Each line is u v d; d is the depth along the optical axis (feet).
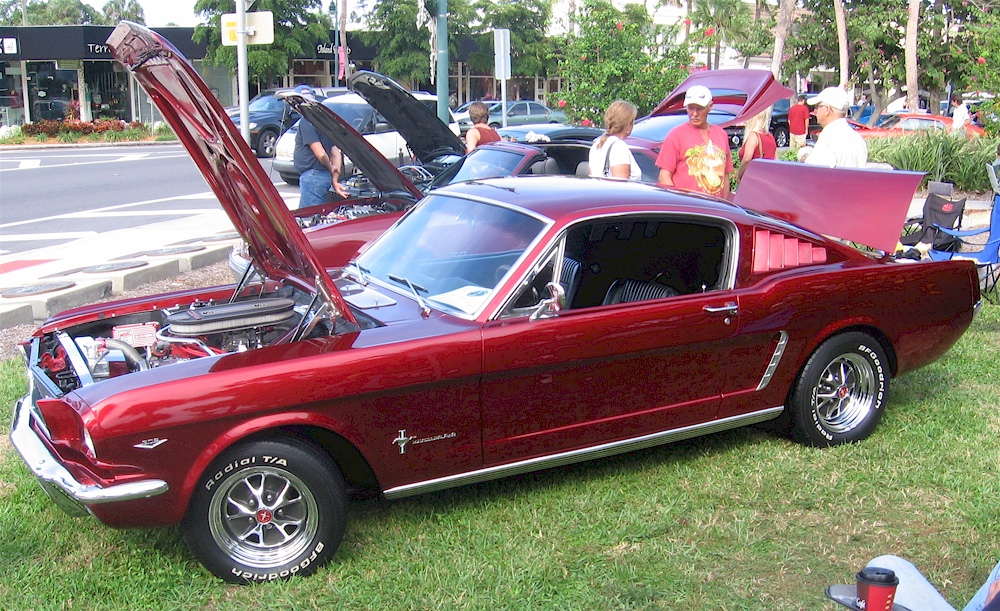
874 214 17.25
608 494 14.35
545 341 12.89
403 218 16.30
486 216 14.48
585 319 13.24
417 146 31.65
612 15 48.73
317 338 12.23
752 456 15.99
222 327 12.71
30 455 11.47
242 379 11.09
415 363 11.99
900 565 7.52
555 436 13.47
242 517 11.68
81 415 10.59
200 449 11.00
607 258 15.99
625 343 13.50
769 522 13.66
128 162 72.54
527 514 13.69
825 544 13.04
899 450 16.17
